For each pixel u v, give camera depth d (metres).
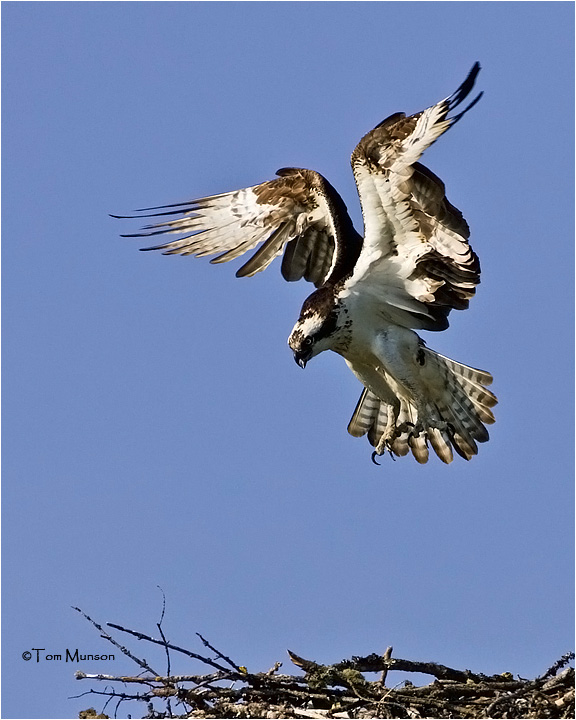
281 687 13.41
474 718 12.92
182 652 13.41
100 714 13.48
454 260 14.77
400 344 15.84
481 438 16.48
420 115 13.95
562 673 13.20
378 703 13.02
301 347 15.50
